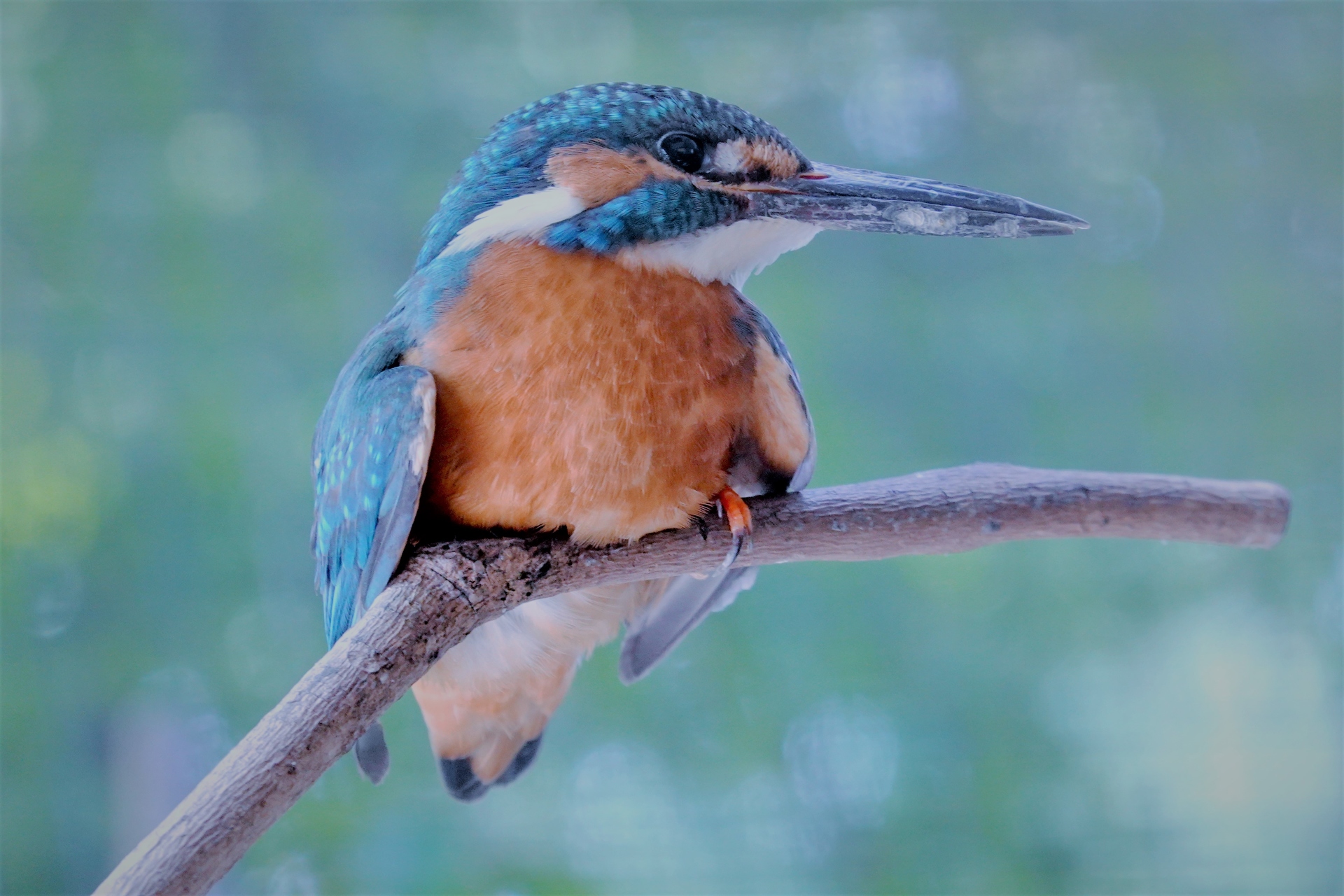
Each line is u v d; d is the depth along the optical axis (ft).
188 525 8.95
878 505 7.69
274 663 8.77
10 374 9.09
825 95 9.84
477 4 9.62
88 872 8.54
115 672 8.77
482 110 9.58
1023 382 9.30
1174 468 9.45
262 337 9.23
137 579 8.88
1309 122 10.09
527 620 7.73
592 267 7.66
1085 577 9.11
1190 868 8.63
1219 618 9.17
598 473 7.65
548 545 7.66
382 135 9.48
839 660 8.68
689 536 7.68
